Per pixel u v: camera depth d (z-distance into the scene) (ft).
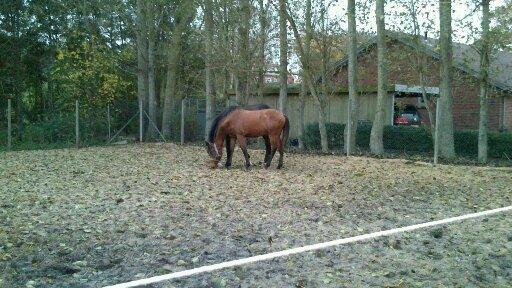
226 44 64.13
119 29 85.87
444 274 16.38
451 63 51.90
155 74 87.81
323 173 39.65
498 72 51.24
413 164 47.21
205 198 28.45
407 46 55.98
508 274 16.53
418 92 64.64
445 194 31.07
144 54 75.92
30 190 30.25
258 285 15.05
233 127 40.70
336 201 27.96
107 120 71.41
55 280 15.21
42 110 85.20
